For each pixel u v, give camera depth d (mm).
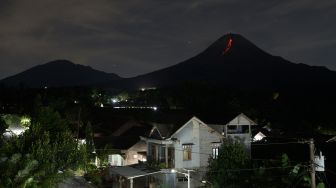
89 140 39188
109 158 45531
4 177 18984
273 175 24078
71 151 23094
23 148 22422
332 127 68500
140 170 32812
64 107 66188
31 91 86312
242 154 27078
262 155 42469
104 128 60219
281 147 43375
